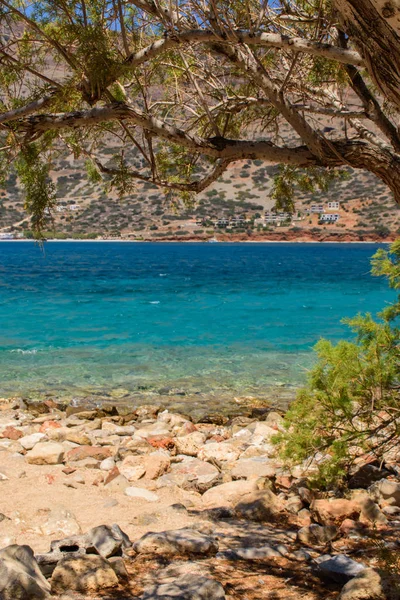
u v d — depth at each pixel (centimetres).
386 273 541
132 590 395
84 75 367
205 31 362
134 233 16825
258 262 7675
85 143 482
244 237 17650
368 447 571
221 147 386
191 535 484
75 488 662
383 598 359
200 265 6888
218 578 420
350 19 239
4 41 402
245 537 508
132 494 642
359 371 523
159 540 470
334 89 529
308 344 1766
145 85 521
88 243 15688
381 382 521
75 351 1652
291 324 2169
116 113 363
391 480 630
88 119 360
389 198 17700
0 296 3194
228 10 426
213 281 4450
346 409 527
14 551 396
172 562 449
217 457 813
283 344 1766
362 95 412
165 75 567
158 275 5116
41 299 3050
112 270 5781
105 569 404
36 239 394
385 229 16712
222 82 556
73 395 1236
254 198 18575
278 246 15300
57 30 389
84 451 789
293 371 1436
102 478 697
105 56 359
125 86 494
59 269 5856
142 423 1056
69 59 366
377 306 2775
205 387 1300
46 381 1339
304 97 525
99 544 452
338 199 18125
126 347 1714
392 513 562
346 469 622
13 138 359
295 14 471
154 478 717
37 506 584
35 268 5947
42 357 1571
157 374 1408
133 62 383
